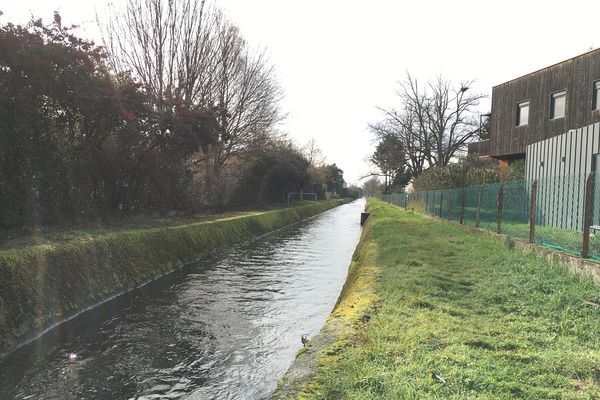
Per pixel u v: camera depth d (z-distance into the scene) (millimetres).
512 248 9086
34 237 9195
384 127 47375
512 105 21859
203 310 8922
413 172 50188
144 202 16141
